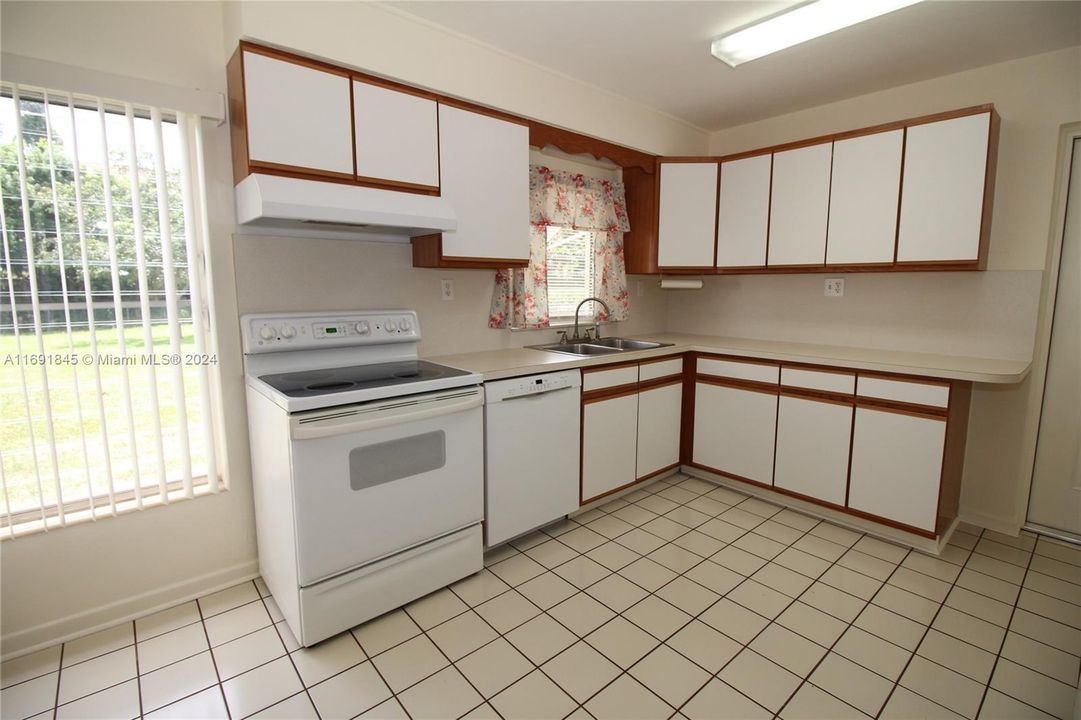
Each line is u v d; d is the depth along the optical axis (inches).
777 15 82.0
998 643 71.4
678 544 99.7
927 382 93.1
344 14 78.0
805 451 111.0
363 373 85.6
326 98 77.4
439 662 68.1
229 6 73.7
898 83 113.1
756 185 125.7
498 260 102.5
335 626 72.2
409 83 86.5
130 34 71.0
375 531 75.0
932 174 99.7
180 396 78.2
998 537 103.7
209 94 75.4
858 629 74.4
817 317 131.2
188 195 76.6
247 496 86.4
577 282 138.7
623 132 123.2
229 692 62.8
